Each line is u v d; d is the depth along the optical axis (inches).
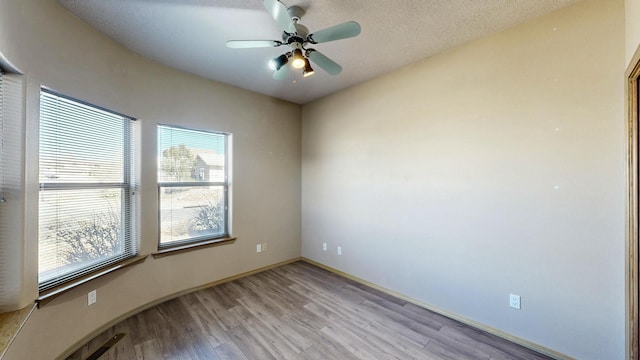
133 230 103.0
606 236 69.4
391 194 118.6
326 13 77.0
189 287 120.4
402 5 73.6
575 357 73.9
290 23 65.4
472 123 93.0
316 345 83.0
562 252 75.8
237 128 137.3
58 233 76.5
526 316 82.2
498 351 80.0
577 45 73.0
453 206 98.3
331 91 143.8
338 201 144.1
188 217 123.3
